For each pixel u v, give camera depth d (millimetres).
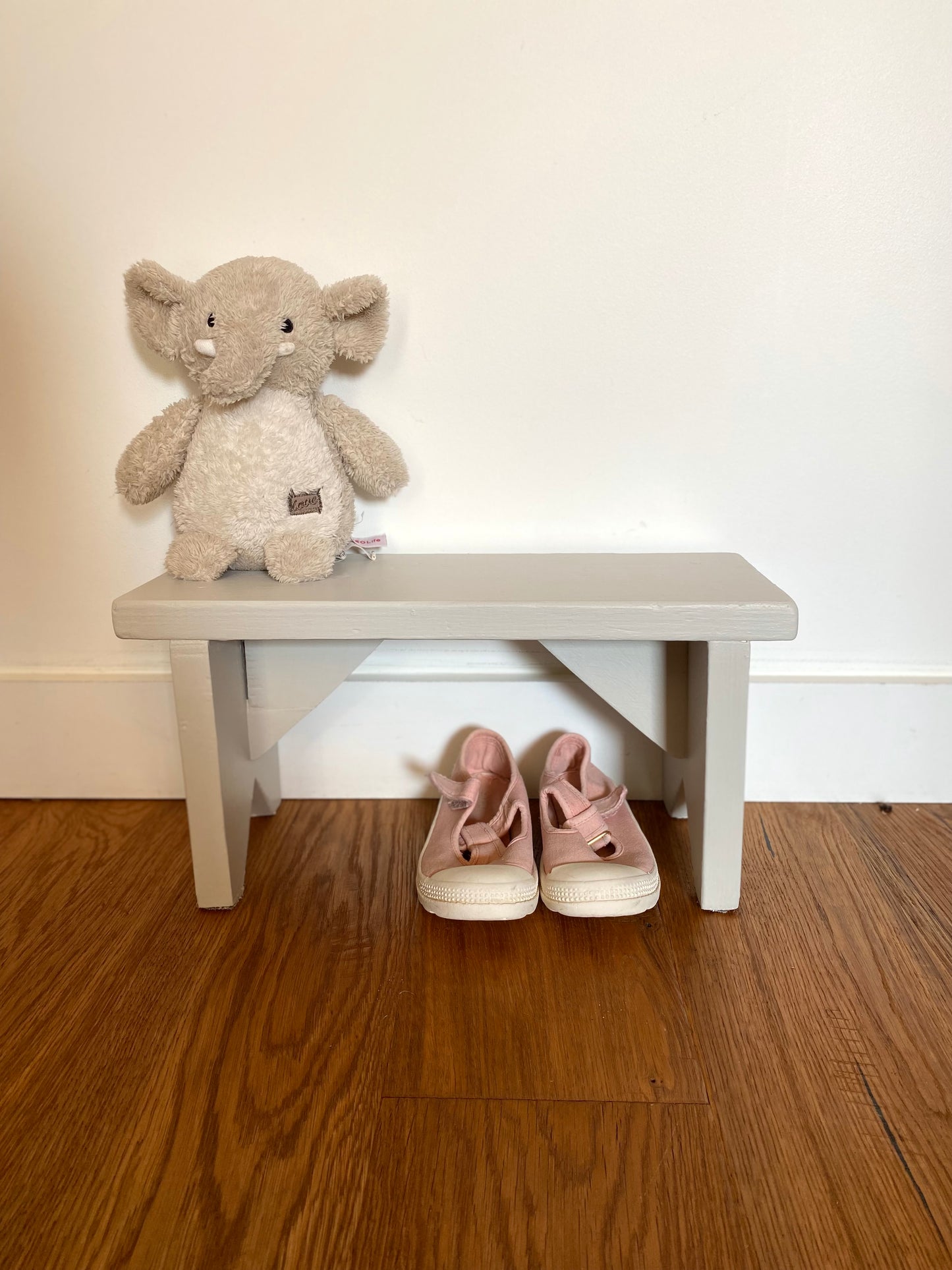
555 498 1083
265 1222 595
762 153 972
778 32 940
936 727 1112
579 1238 581
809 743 1126
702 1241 578
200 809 915
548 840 958
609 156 979
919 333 1013
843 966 842
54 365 1058
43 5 958
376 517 1093
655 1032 759
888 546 1079
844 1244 575
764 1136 654
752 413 1047
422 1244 578
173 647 875
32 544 1119
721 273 1007
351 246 1012
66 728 1161
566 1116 674
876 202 979
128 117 983
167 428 959
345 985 825
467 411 1058
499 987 819
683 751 974
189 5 953
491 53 956
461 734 1151
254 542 958
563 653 950
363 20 951
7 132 993
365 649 971
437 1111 680
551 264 1011
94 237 1017
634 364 1038
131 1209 604
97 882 998
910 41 936
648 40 948
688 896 959
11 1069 725
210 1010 793
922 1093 691
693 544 1091
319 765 1168
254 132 983
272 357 893
